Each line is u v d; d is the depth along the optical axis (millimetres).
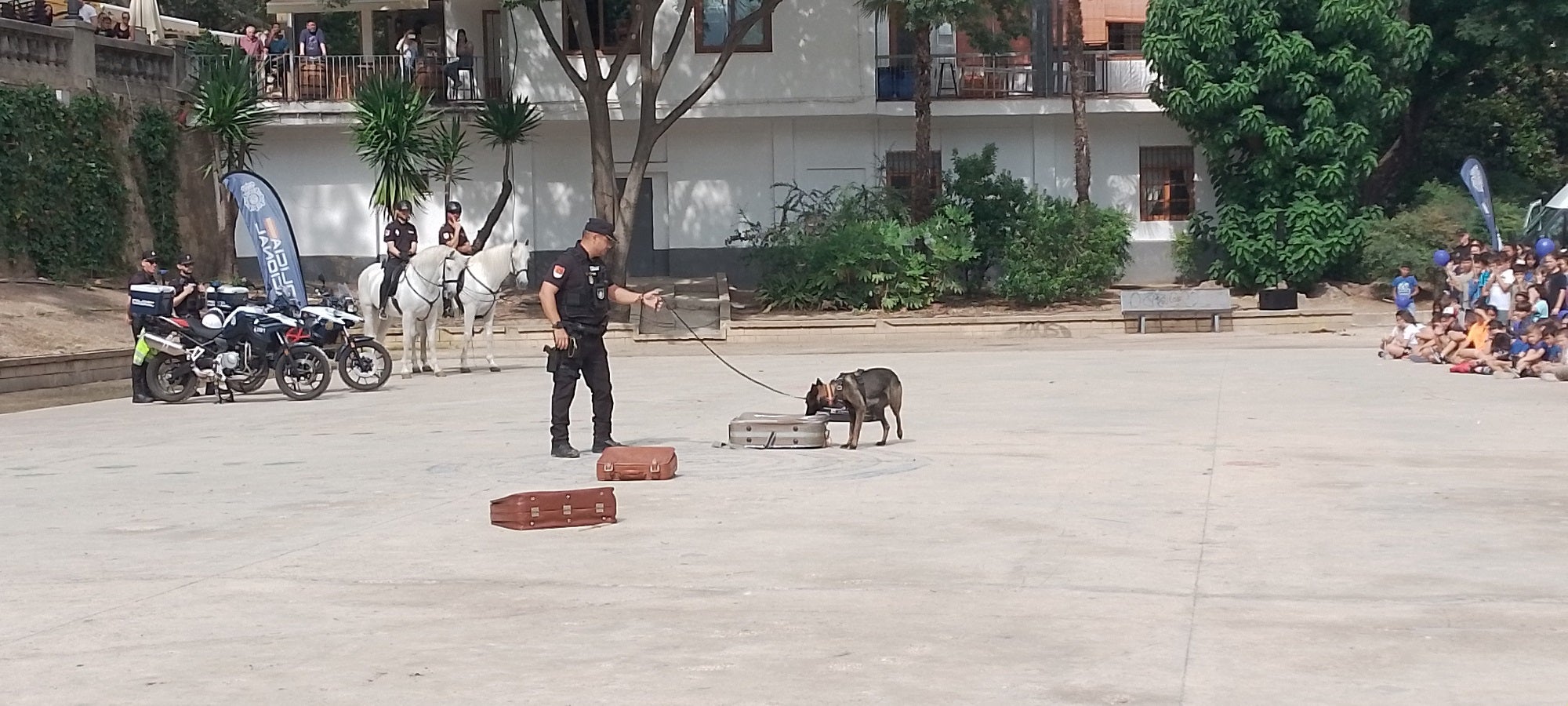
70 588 7602
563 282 12258
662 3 34625
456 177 34500
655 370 23562
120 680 5828
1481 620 6449
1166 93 34531
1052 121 37188
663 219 36969
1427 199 34812
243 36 38844
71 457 13836
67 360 23062
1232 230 34781
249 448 14055
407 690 5625
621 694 5520
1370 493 9992
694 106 34969
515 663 5984
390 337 30234
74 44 31172
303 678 5816
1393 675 5625
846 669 5809
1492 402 16109
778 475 11141
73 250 30672
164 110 34031
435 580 7617
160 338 19359
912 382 19953
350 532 9070
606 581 7500
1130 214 36781
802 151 36750
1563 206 29828
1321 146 33562
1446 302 22188
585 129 36938
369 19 37281
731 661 5945
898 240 33312
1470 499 9680
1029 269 33406
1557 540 8242
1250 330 30422
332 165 36906
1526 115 38219
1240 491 10125
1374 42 33500
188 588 7531
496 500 9180
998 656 5969
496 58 37750
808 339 30781
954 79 36719
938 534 8633
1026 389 18531
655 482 10906
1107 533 8609
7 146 29062
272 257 23500
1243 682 5547
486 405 17953
